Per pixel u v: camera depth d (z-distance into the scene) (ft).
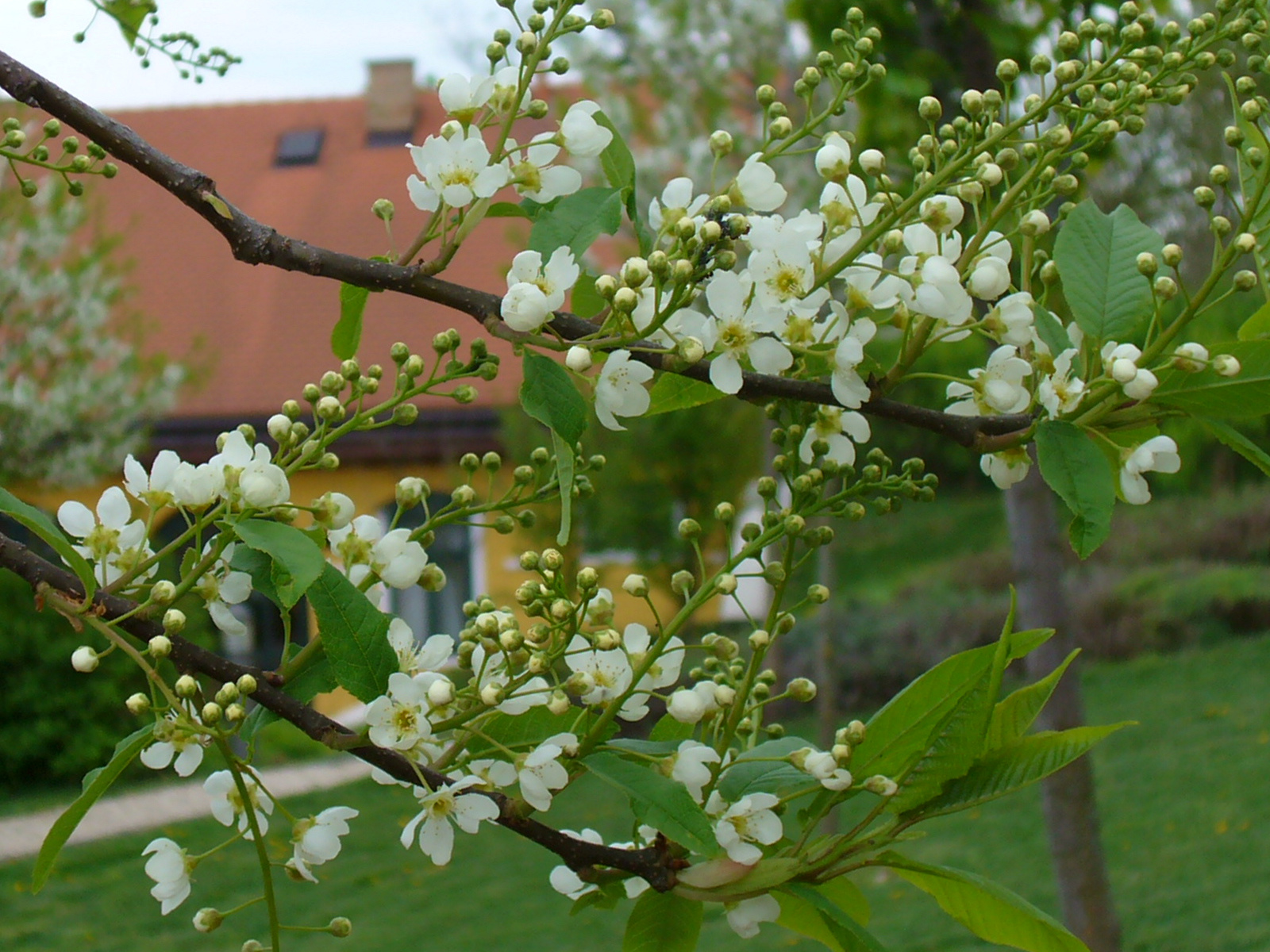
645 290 4.60
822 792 4.57
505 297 4.58
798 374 4.85
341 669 4.36
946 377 4.83
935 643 43.27
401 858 27.94
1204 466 68.74
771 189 5.00
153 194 59.98
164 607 4.47
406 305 52.01
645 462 38.52
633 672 4.52
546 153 5.03
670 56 25.20
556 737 4.37
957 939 21.12
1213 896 22.67
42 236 42.96
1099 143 4.91
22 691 38.29
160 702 4.88
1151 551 56.29
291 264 5.08
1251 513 56.80
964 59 11.03
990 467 5.00
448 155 4.91
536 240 4.82
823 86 23.20
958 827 28.22
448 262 4.97
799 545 24.41
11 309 43.01
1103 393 4.52
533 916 23.88
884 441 83.15
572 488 4.32
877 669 42.39
